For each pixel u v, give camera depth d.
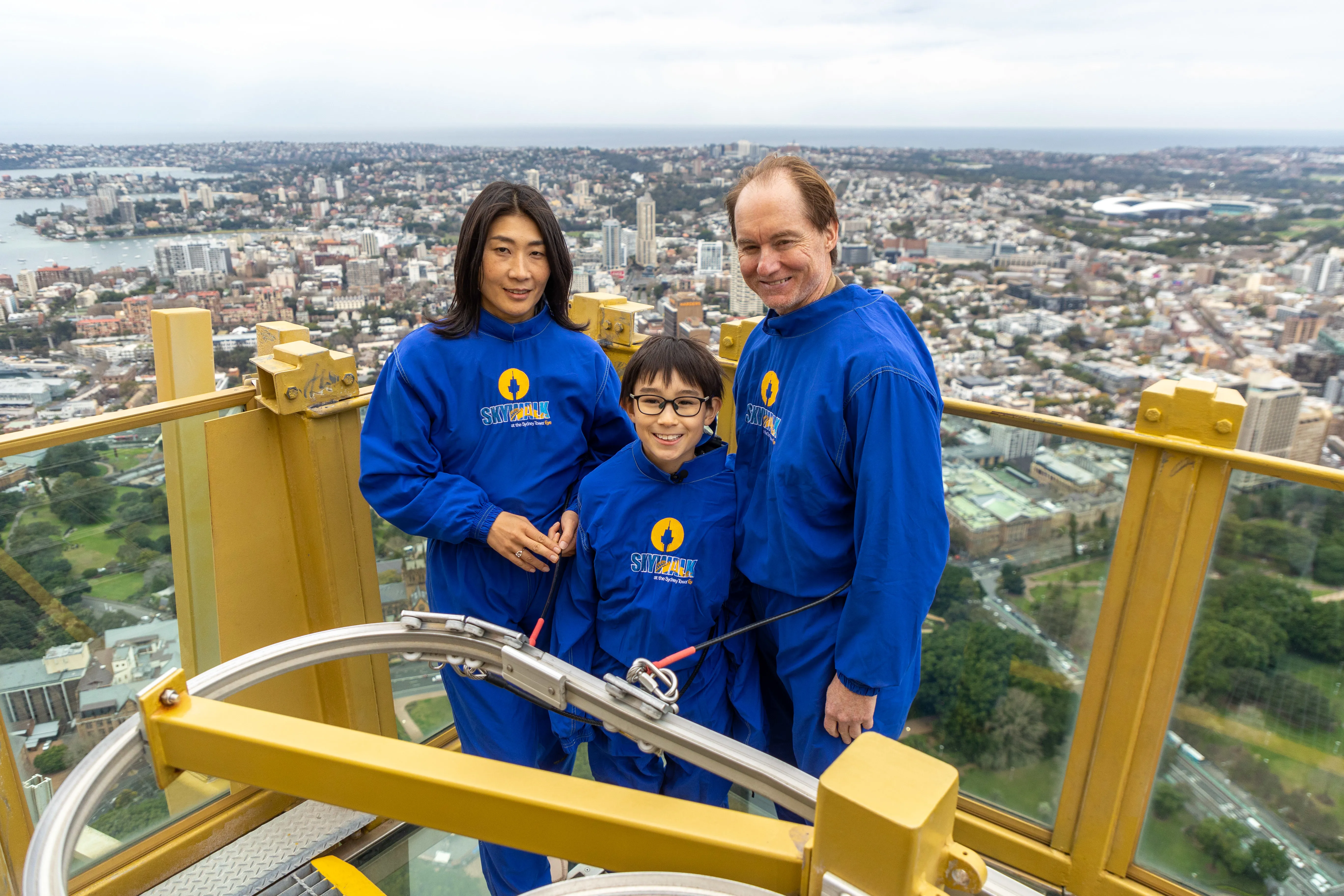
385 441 1.44
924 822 0.58
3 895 1.41
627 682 0.99
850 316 1.22
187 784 1.66
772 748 1.59
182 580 1.65
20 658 1.41
